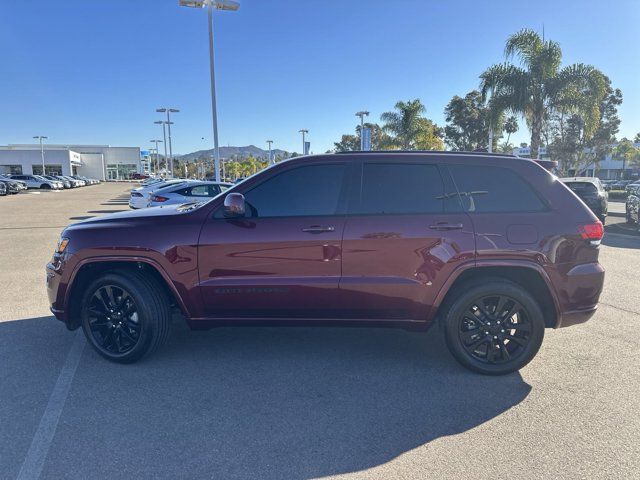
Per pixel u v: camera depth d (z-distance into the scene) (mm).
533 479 2480
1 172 78562
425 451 2732
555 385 3598
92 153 93938
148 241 3760
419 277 3650
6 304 5738
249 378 3689
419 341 4539
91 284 3889
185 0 19641
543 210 3711
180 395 3395
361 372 3820
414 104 28391
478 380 3682
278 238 3670
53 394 3387
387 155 3836
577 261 3668
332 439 2854
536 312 3625
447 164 3801
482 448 2762
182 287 3770
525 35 17891
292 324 3840
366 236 3633
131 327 3889
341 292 3686
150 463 2596
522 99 18031
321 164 3812
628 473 2527
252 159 83688
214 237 3717
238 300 3768
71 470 2527
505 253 3605
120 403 3266
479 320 3719
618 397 3400
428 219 3652
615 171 73000
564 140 34500
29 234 12805
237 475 2504
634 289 6621
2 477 2461
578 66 17859
